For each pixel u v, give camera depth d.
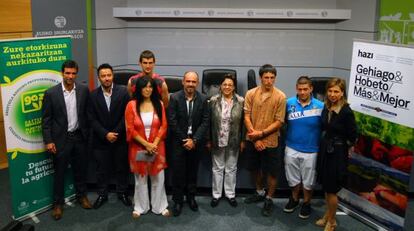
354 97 3.80
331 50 6.39
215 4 6.26
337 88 3.35
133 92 3.75
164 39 6.43
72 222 3.77
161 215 3.90
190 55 6.47
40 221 3.78
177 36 6.41
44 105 3.68
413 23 5.20
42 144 3.86
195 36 6.40
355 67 3.77
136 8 6.08
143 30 6.41
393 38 5.49
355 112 3.81
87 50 5.96
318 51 6.40
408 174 3.39
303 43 6.38
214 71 5.74
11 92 3.57
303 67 6.46
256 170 4.09
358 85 3.75
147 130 3.67
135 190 3.88
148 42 6.45
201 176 4.28
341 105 3.39
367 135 3.71
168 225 3.72
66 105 3.74
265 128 3.79
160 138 3.69
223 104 3.88
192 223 3.76
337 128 3.38
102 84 3.79
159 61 6.50
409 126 3.34
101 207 4.05
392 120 3.47
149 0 6.29
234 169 4.04
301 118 3.68
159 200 3.88
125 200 4.10
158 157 3.75
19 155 3.70
